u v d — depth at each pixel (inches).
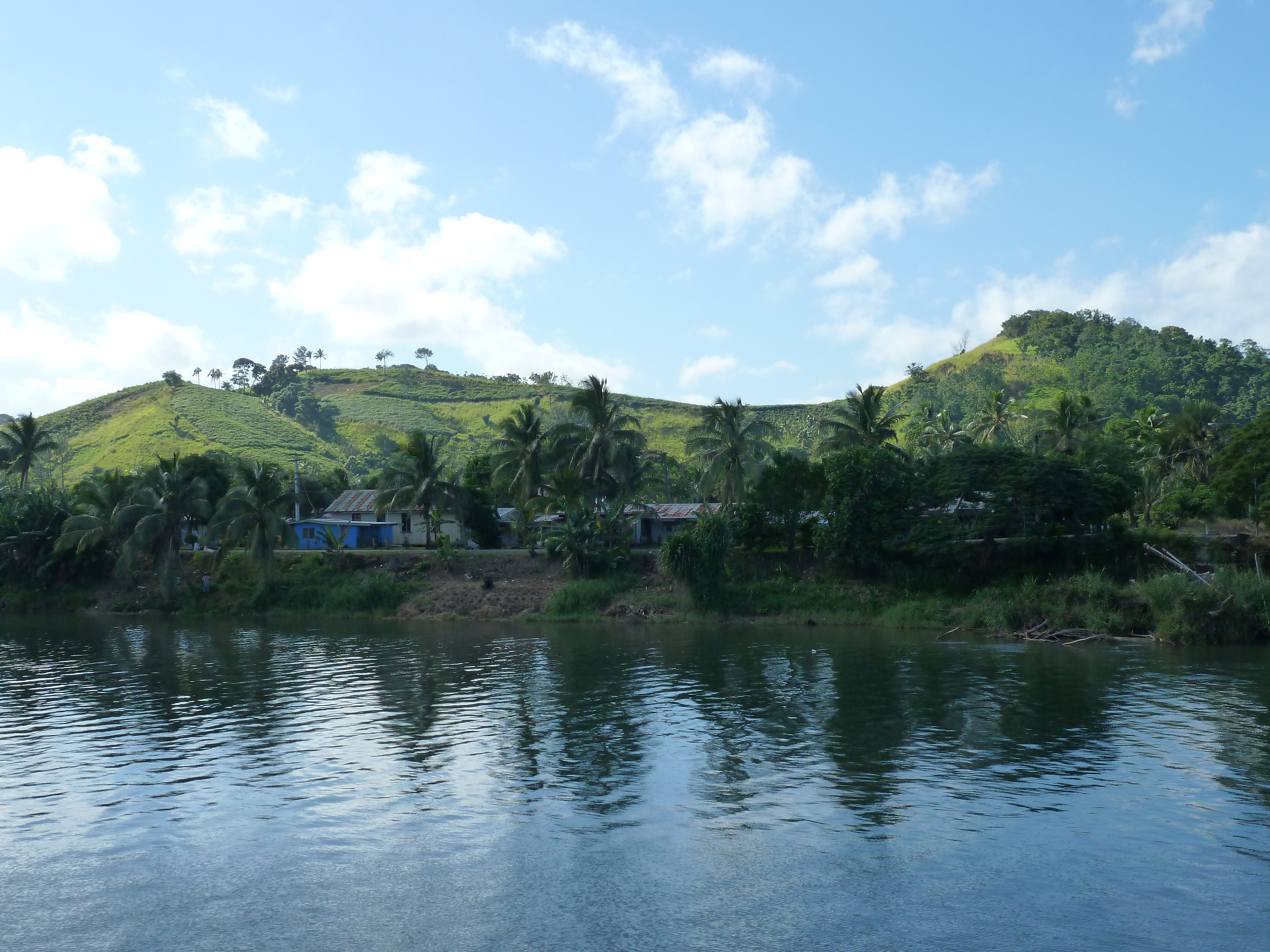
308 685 1819.6
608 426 3590.1
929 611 2738.7
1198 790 1067.3
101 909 780.0
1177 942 701.9
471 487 4190.5
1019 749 1251.8
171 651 2373.3
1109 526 2903.5
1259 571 2425.0
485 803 1042.1
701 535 2992.1
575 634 2637.8
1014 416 4753.9
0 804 1059.9
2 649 2437.3
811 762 1200.8
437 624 2967.5
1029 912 754.8
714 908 764.6
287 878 837.8
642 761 1214.9
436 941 714.2
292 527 3996.1
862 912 757.3
